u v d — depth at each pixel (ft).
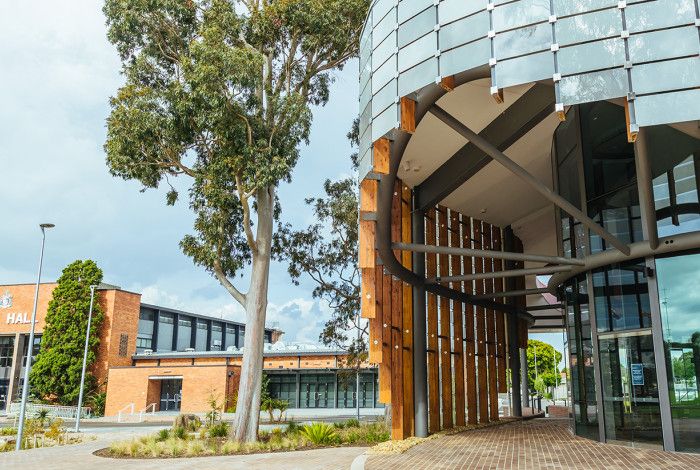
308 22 68.13
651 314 41.88
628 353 43.73
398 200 58.95
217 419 103.14
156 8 66.59
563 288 55.67
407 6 38.83
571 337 51.98
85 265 166.91
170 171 69.56
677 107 27.84
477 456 42.11
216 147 66.08
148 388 156.25
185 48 69.05
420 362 56.49
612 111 45.98
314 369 169.89
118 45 70.23
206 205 69.82
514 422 73.20
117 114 65.57
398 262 52.44
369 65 44.21
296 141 65.87
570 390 52.60
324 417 136.87
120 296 168.55
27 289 182.29
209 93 59.72
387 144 41.24
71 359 158.61
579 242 49.42
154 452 57.31
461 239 69.41
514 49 32.07
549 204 70.23
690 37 28.37
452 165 55.52
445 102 45.09
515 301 78.79
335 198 88.94
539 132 52.37
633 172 43.86
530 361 238.27
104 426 115.14
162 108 65.36
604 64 29.48
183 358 172.24
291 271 88.17
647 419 41.75
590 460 37.60
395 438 52.90
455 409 64.23
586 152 48.34
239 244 74.69
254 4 72.02
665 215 42.27
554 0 31.35
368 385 168.96
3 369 183.32
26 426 92.43
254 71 62.23
